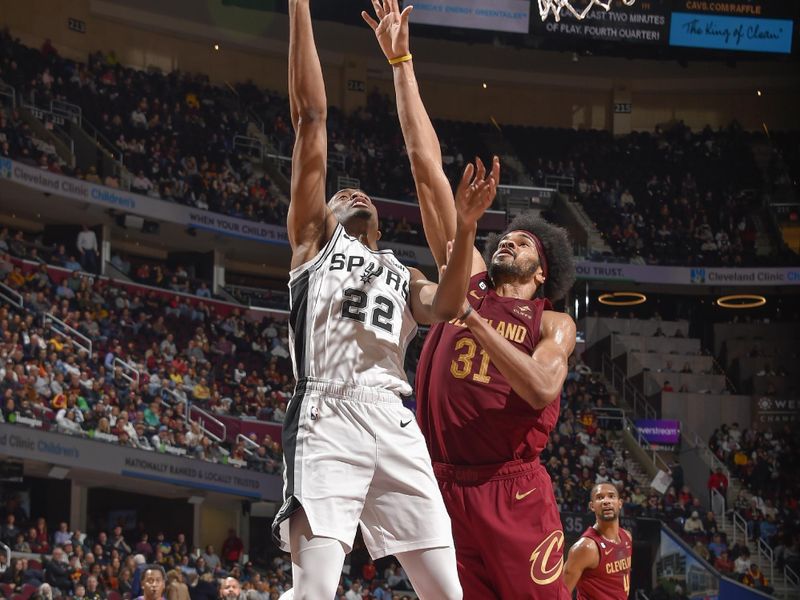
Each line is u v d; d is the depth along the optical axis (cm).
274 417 2423
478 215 314
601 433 2769
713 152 3409
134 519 2356
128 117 2838
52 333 2142
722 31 2958
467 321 356
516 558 394
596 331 3147
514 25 2866
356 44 3325
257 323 2741
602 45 2952
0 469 1917
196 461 2127
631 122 3516
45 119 2639
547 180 3303
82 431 1945
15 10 2847
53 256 2475
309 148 342
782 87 3494
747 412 2991
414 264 2966
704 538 2458
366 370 326
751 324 3191
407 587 2131
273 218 2862
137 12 3062
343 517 312
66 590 1661
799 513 2658
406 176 3164
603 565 697
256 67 3262
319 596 304
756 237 3275
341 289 330
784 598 2441
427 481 326
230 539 2208
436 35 2866
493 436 398
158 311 2547
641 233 3241
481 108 3466
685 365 3089
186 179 2792
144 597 701
